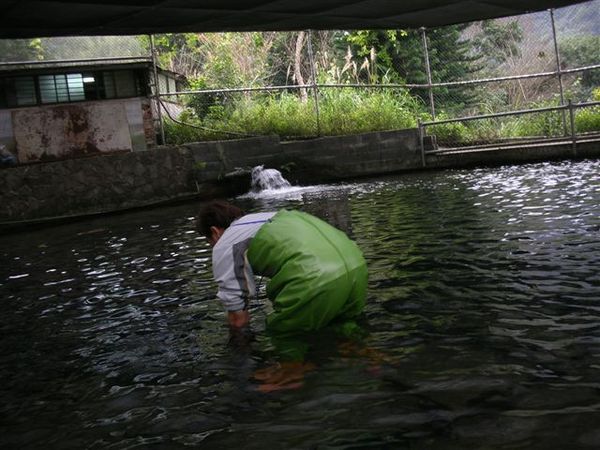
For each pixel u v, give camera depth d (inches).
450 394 90.4
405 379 97.2
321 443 80.0
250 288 124.0
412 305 134.6
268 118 529.0
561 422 79.1
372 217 268.2
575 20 784.3
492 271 156.6
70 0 247.0
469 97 756.0
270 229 122.5
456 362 101.9
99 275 204.8
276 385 99.6
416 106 608.1
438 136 535.2
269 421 87.9
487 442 76.0
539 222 213.5
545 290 136.3
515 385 91.3
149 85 482.0
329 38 813.2
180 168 453.1
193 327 136.3
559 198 261.4
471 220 233.5
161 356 120.3
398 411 86.6
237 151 475.8
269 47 783.1
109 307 162.4
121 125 464.1
